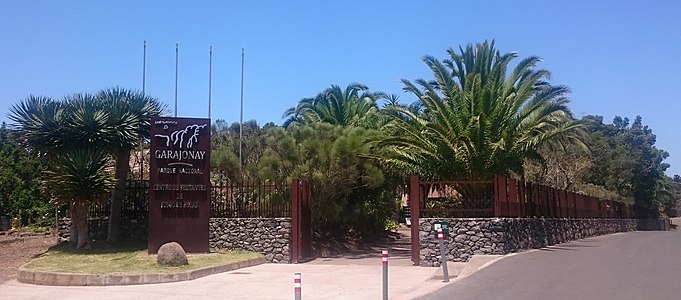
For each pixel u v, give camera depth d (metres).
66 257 22.00
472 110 24.50
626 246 26.30
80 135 24.33
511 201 23.75
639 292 13.06
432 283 16.30
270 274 19.20
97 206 26.73
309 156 27.98
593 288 13.73
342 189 28.31
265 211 24.09
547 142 28.77
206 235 23.19
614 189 63.62
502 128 24.55
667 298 12.29
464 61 27.08
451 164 24.56
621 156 65.12
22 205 41.97
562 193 33.56
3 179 42.28
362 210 30.66
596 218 43.53
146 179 28.25
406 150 25.55
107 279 17.06
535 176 46.09
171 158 23.31
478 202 23.16
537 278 15.56
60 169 23.73
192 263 19.83
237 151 31.38
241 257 21.98
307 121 42.25
